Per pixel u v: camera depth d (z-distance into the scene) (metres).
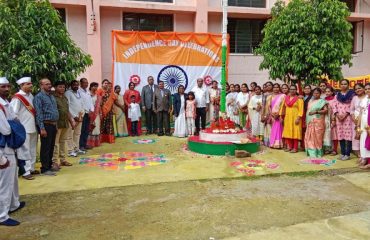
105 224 3.97
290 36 8.54
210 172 6.14
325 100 7.23
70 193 5.04
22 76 6.06
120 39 10.38
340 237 3.58
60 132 6.49
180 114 10.05
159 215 4.21
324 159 7.08
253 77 13.46
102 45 12.29
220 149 7.50
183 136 10.04
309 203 4.58
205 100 10.27
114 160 7.09
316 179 5.70
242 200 4.70
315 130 7.28
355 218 4.07
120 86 10.46
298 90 8.99
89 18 11.68
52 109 5.90
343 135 7.03
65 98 6.55
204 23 12.57
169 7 12.27
